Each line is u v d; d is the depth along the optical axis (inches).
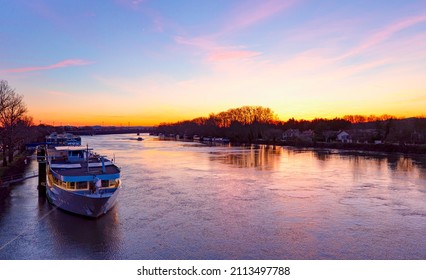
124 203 1800.0
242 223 1478.8
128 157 4414.4
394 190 2183.8
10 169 2822.3
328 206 1768.0
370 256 1146.7
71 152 2076.8
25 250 1175.0
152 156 4584.2
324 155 4655.5
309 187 2283.5
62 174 1646.2
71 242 1247.5
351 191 2149.4
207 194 2044.8
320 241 1277.1
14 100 4087.1
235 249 1198.3
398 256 1149.1
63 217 1530.5
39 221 1473.9
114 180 1691.7
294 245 1237.7
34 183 2319.1
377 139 6067.9
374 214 1621.6
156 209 1686.8
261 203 1824.6
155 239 1284.4
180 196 1983.3
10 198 1877.5
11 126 3223.4
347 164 3582.7
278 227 1428.4
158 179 2588.6
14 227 1397.6
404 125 5772.6
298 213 1635.1
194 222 1487.5
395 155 4517.7
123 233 1342.3
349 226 1445.6
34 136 6087.6
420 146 4783.5
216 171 3056.1
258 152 5305.1
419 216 1589.6
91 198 1433.3
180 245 1230.9
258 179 2615.7
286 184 2399.1
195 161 3912.4
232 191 2142.0
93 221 1482.5
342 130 7608.3
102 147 6663.4
